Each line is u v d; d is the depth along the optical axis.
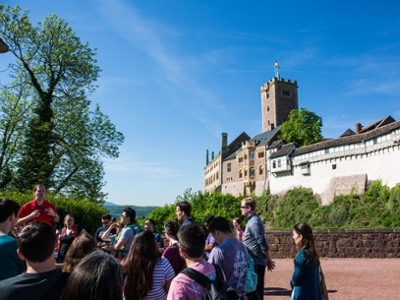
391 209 47.41
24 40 24.39
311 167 64.25
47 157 24.23
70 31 25.45
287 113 95.69
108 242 8.19
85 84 26.23
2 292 2.27
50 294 2.35
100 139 26.08
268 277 11.62
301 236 4.72
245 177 80.25
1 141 23.58
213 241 7.19
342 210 53.69
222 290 3.11
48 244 2.53
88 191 24.92
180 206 6.46
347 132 74.81
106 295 1.86
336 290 9.31
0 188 22.98
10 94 24.22
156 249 3.97
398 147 49.72
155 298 3.73
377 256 16.55
